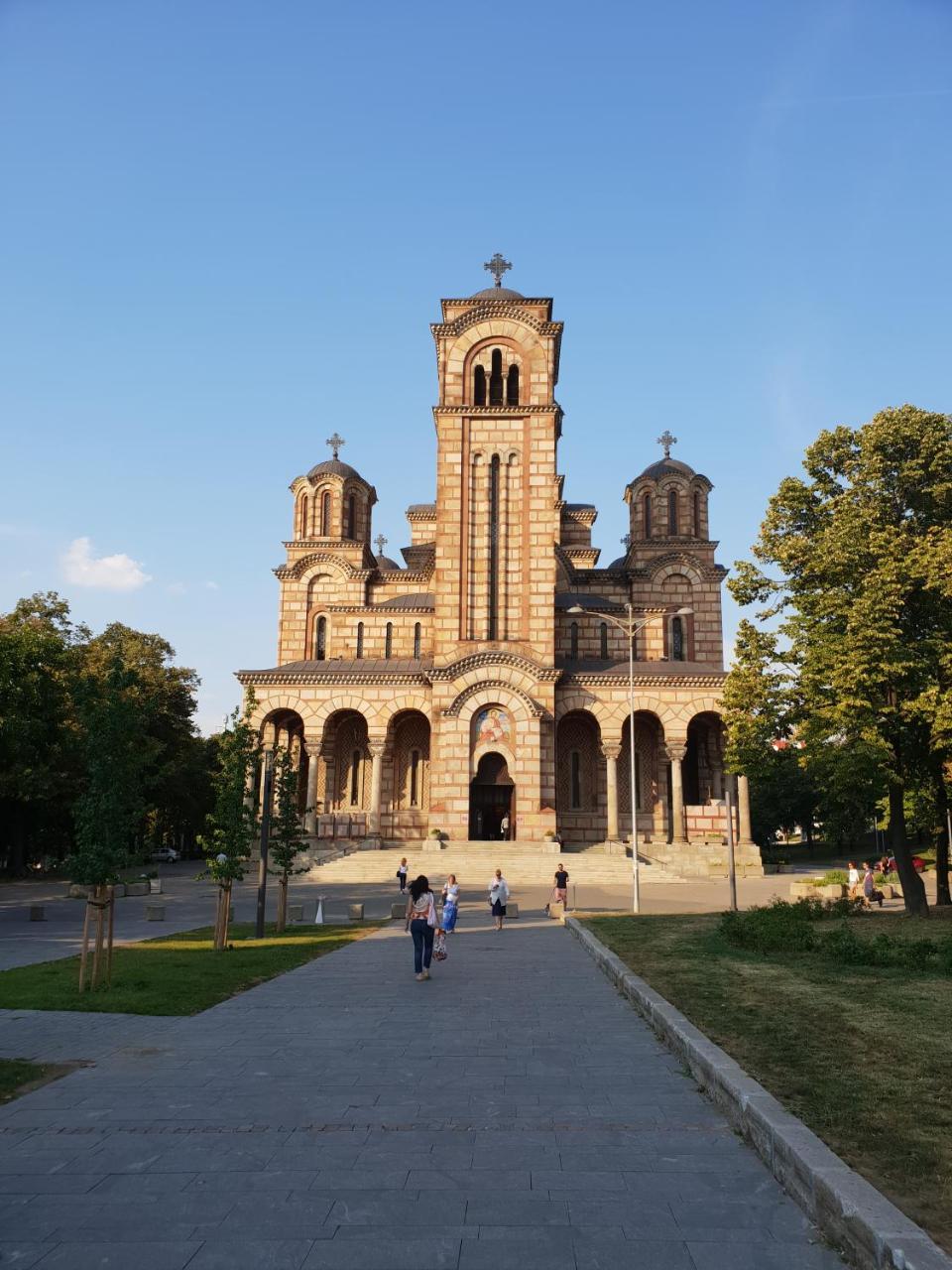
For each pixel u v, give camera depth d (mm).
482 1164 9289
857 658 30219
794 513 35562
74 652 68000
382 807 67562
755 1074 11391
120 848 20484
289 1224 7930
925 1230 7066
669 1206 8242
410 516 91938
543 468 67062
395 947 28062
